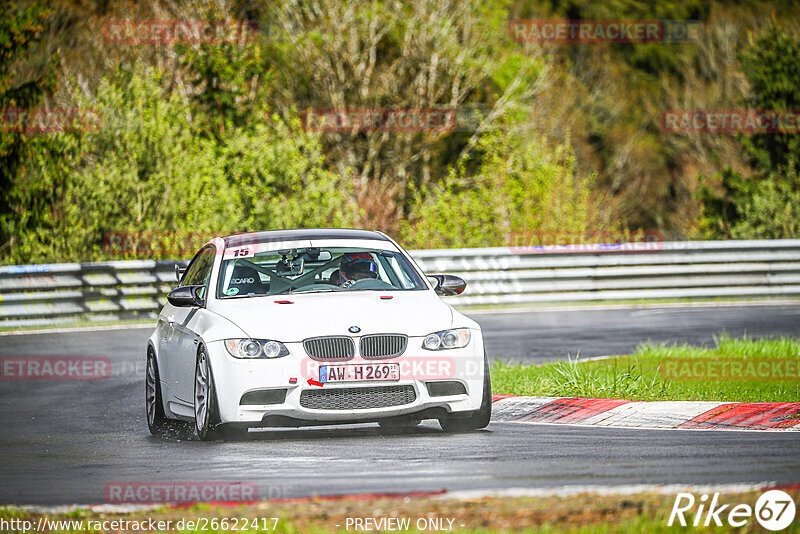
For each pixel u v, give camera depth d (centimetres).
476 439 3219
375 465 2789
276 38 15588
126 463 3009
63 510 2330
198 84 12925
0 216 9744
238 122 12644
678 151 19762
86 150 10019
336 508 2209
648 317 7400
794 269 9088
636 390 3906
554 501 2205
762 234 10850
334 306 3369
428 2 15750
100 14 13788
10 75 10431
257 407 3206
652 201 19475
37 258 9475
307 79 15550
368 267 3691
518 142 12681
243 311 3372
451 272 8500
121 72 10406
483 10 15975
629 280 8856
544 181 11081
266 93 13300
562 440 3162
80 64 13125
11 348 6256
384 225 13025
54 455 3222
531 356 5441
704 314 7569
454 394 3309
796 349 4906
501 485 2458
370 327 3256
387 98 15925
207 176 9794
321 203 10025
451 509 2161
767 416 3416
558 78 18238
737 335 6200
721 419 3425
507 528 1998
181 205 9594
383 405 3234
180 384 3531
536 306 8556
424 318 3347
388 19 15938
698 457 2797
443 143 16112
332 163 15250
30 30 11019
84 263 7738
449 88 15912
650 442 3080
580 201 11300
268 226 9750
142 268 7994
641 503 2167
